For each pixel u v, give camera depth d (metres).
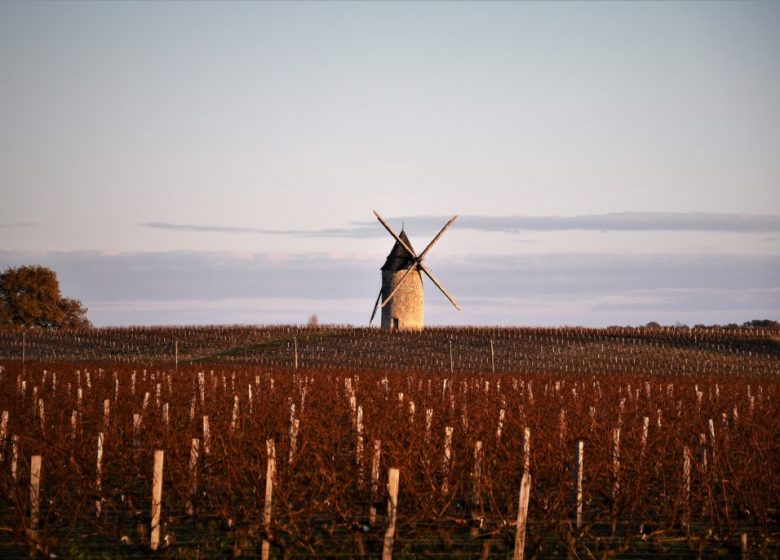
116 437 31.09
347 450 32.41
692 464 27.77
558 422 35.41
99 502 24.98
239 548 23.31
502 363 100.50
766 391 56.88
